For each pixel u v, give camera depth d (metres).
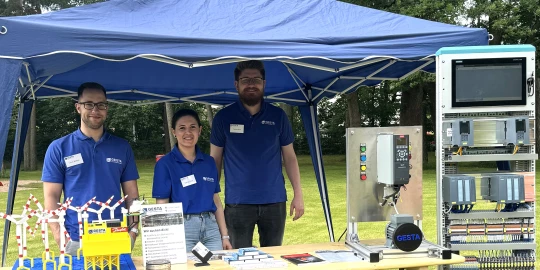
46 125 28.70
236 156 4.11
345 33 3.49
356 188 3.22
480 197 3.39
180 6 3.60
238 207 4.08
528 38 17.94
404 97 19.64
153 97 6.11
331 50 3.23
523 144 3.35
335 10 3.89
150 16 3.40
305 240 7.06
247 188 4.08
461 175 3.38
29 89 5.11
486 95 3.35
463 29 3.67
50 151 3.19
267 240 4.22
